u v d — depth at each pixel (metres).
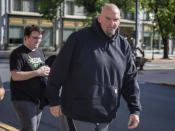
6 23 35.34
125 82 3.00
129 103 2.98
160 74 18.58
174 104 9.35
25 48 3.80
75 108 2.81
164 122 7.15
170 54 43.94
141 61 19.09
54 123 6.82
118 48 2.87
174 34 30.05
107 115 2.80
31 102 3.73
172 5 28.95
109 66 2.78
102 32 2.77
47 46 37.69
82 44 2.76
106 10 2.70
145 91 11.95
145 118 7.49
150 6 29.95
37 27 3.77
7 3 35.25
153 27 31.77
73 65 2.80
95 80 2.73
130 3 27.33
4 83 12.81
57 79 2.85
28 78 3.63
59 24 38.00
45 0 30.72
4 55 29.95
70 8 38.72
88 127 2.80
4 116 7.32
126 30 27.53
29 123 3.71
